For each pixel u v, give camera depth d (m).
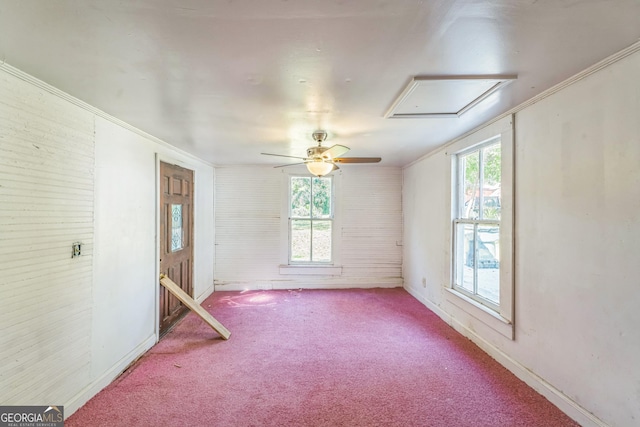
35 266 1.79
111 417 2.00
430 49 1.46
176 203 3.76
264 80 1.78
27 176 1.73
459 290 3.50
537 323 2.24
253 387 2.36
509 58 1.57
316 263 5.32
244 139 3.22
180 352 2.97
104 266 2.38
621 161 1.62
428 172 4.25
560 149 2.00
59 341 1.95
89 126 2.21
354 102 2.15
